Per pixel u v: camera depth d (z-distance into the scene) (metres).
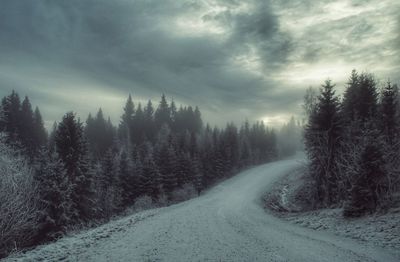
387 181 17.30
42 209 23.48
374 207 16.61
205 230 13.63
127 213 34.03
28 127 72.31
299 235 12.95
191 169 61.00
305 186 39.38
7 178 15.48
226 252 9.31
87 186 30.03
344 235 12.98
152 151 64.69
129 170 48.72
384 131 30.59
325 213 20.44
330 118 30.97
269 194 43.97
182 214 20.31
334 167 28.30
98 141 93.12
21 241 16.23
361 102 35.19
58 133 30.06
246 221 17.66
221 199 35.94
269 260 8.41
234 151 90.69
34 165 25.95
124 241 10.91
